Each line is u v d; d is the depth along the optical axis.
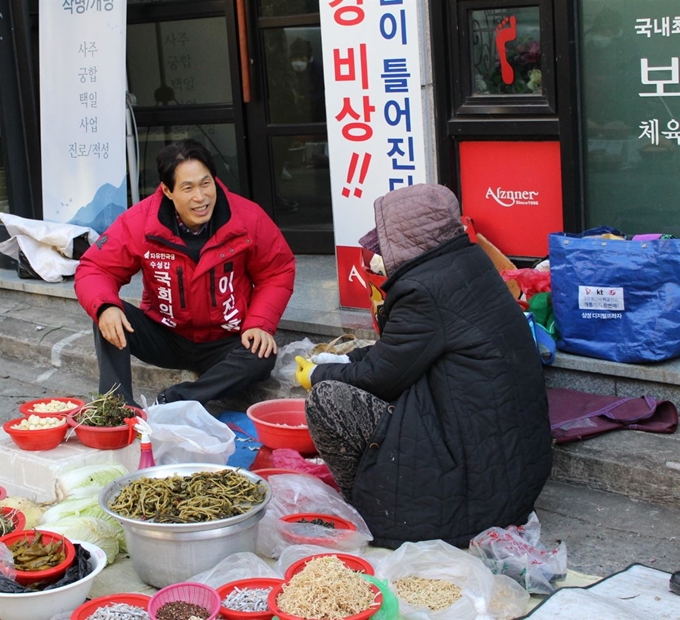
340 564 2.88
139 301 5.50
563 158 4.46
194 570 3.07
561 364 4.15
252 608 2.80
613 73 4.37
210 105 6.34
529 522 3.37
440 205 3.30
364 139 4.71
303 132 6.07
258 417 4.15
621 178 4.47
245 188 6.31
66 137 6.07
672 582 3.03
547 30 4.37
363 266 4.62
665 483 3.62
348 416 3.35
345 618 2.66
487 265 3.38
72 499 3.53
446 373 3.28
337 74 4.70
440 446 3.27
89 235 6.06
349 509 3.45
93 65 5.89
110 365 4.32
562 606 2.93
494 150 4.69
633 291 3.93
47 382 5.43
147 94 6.56
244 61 6.00
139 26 6.43
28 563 2.97
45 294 6.09
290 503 3.48
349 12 4.58
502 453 3.26
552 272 4.11
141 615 2.79
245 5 5.96
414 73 4.48
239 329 4.54
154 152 6.67
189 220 4.20
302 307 5.09
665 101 4.28
